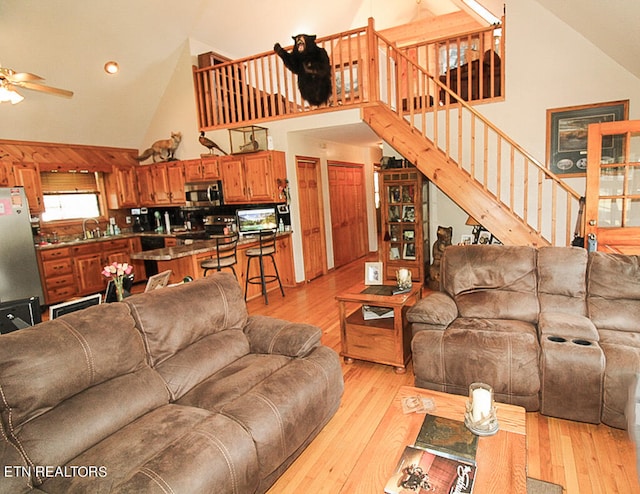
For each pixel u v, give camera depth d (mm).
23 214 5078
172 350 2123
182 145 6520
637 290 2529
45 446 1479
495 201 3924
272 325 2580
